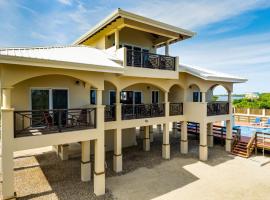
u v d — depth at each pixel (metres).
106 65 7.94
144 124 12.82
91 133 8.50
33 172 11.59
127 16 10.54
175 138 21.34
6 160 6.57
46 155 14.84
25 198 8.62
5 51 7.18
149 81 12.92
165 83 13.97
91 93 13.18
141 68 11.38
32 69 6.89
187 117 15.35
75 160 13.74
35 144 7.13
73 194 9.04
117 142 11.69
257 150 16.19
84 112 9.70
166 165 13.09
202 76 13.35
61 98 10.42
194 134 22.20
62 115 10.15
